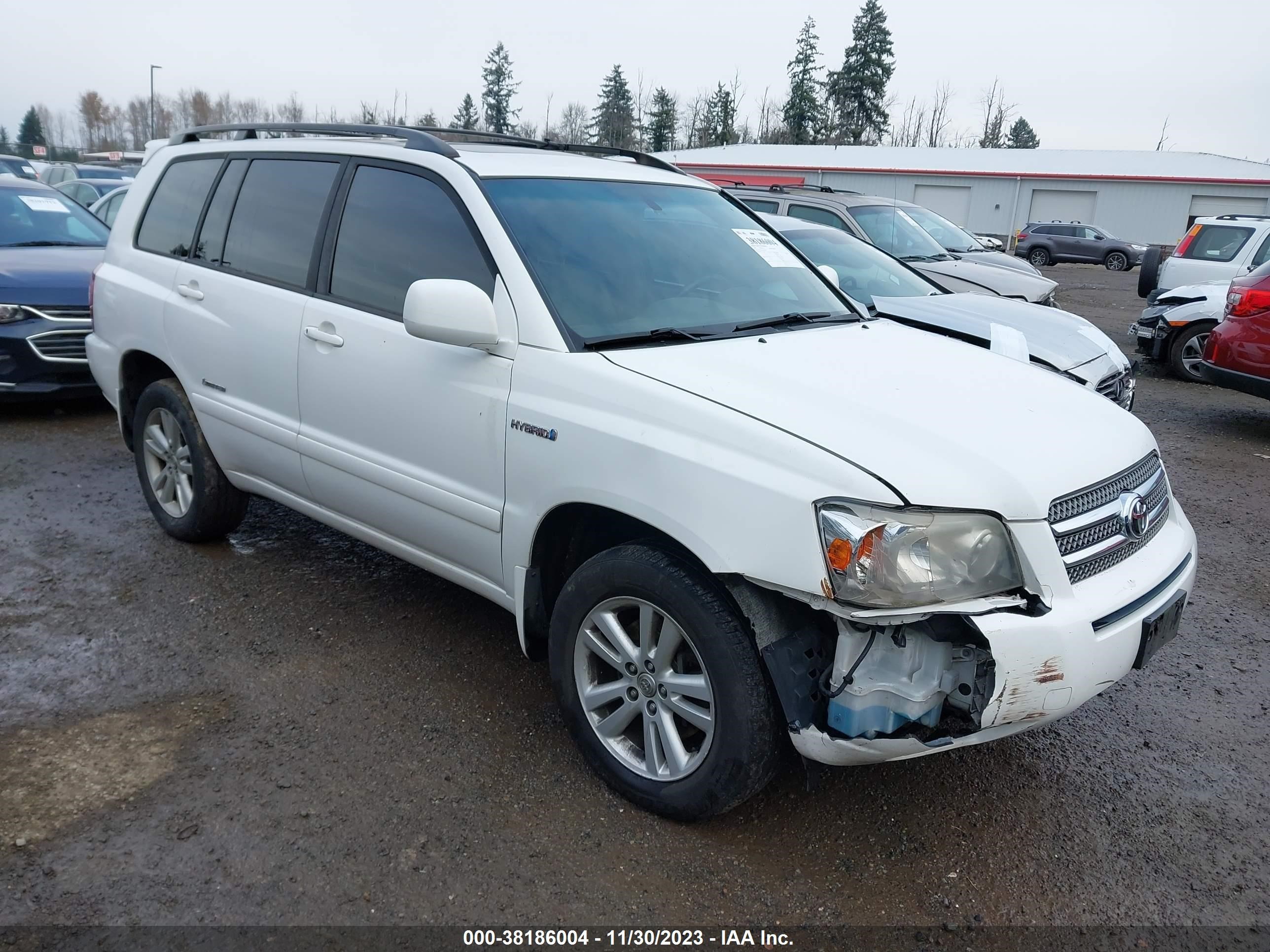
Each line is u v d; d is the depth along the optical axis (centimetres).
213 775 312
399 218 370
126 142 8156
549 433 304
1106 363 649
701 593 274
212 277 440
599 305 331
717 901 268
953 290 854
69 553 487
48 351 716
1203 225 1323
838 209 988
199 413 454
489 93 6950
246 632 410
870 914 265
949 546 249
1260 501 665
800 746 265
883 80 6875
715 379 293
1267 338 802
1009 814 311
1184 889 280
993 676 247
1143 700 389
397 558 465
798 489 254
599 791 312
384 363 357
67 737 331
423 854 280
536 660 346
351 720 347
